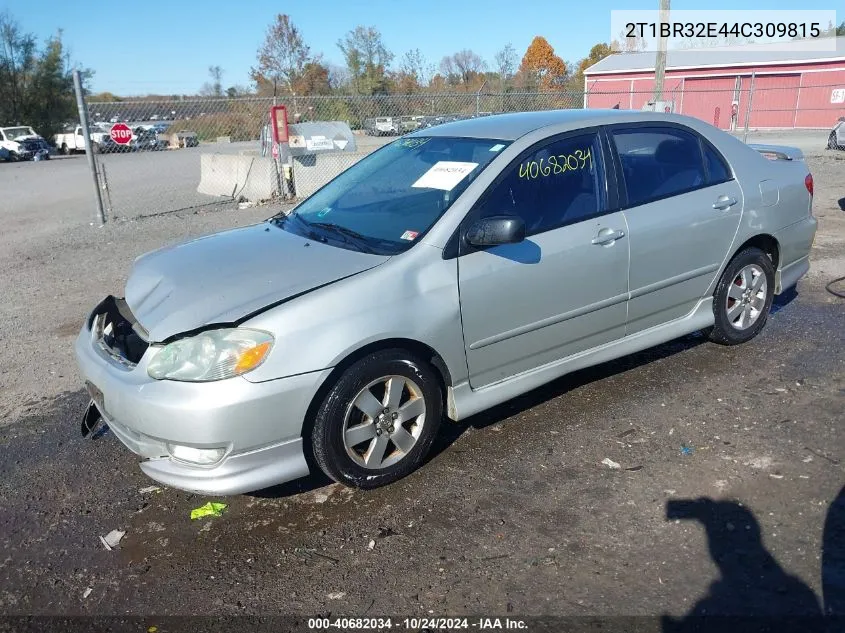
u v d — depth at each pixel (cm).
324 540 304
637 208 409
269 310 300
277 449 304
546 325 378
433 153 409
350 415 321
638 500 319
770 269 492
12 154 3550
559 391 435
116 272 812
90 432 380
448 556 289
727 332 480
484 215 354
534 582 271
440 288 334
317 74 4278
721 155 462
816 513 302
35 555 303
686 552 283
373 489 339
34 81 4747
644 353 489
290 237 383
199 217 1199
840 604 252
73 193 1777
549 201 379
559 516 311
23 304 692
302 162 1358
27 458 384
